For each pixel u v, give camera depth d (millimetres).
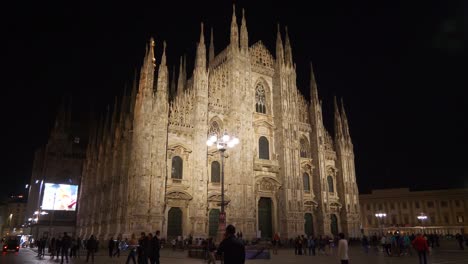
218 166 63375
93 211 90688
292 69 77562
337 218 78562
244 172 64562
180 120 60750
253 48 75438
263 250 38562
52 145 118188
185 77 82688
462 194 116438
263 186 67938
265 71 75125
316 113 80000
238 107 67000
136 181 53844
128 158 65688
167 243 53219
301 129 78125
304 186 75062
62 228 111938
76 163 120125
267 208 68750
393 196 127000
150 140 55469
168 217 56438
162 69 59656
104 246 64125
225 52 72500
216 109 65625
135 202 52938
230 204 62094
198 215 57625
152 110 56969
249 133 67562
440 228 117000
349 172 82938
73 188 108500
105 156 87750
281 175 70250
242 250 11570
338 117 85500
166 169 57281
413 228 120500
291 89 75812
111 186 74500
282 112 72625
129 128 68062
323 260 36438
